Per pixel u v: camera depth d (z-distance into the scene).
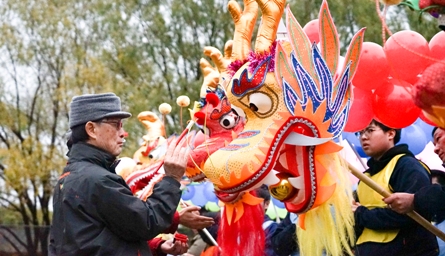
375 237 4.25
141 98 14.11
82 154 3.72
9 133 17.38
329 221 3.83
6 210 18.36
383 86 4.25
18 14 16.88
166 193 3.63
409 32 4.02
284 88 3.64
